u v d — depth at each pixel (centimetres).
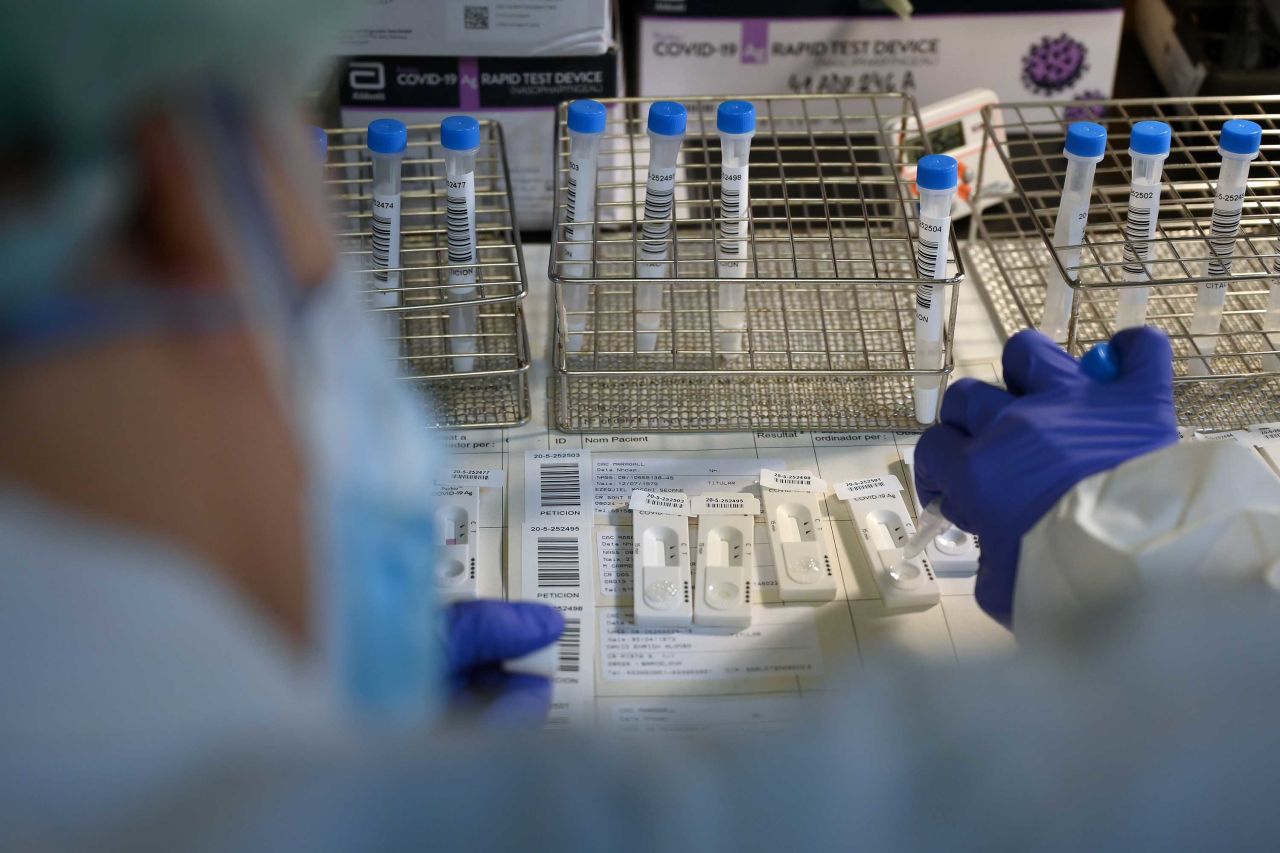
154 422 36
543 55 116
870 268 120
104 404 35
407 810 36
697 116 126
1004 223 129
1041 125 128
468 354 105
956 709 40
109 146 34
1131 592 53
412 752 37
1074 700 40
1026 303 116
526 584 91
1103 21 122
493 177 119
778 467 100
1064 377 75
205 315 37
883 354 109
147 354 36
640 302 110
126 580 35
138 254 37
